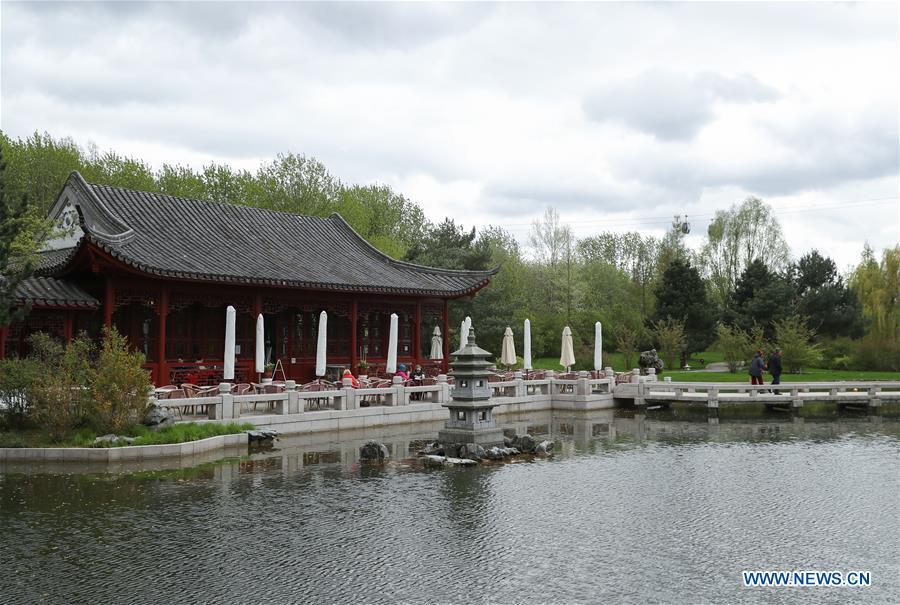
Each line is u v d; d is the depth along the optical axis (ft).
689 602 33.88
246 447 73.61
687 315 196.75
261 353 98.07
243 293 102.06
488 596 34.24
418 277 126.11
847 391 125.90
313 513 48.37
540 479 60.13
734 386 109.50
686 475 62.13
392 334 107.86
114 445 65.92
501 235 272.10
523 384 111.65
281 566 37.93
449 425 74.18
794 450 75.87
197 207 117.60
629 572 37.65
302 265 110.52
